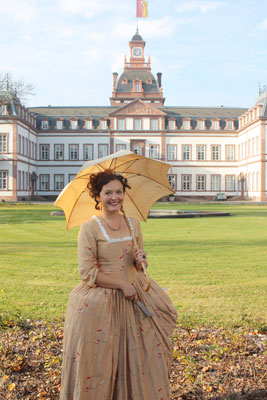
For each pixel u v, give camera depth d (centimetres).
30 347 504
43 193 7281
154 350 329
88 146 7244
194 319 620
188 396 389
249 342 523
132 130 7181
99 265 334
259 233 1853
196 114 7506
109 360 316
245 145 6938
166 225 2236
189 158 7325
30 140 6881
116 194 340
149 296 341
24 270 1012
